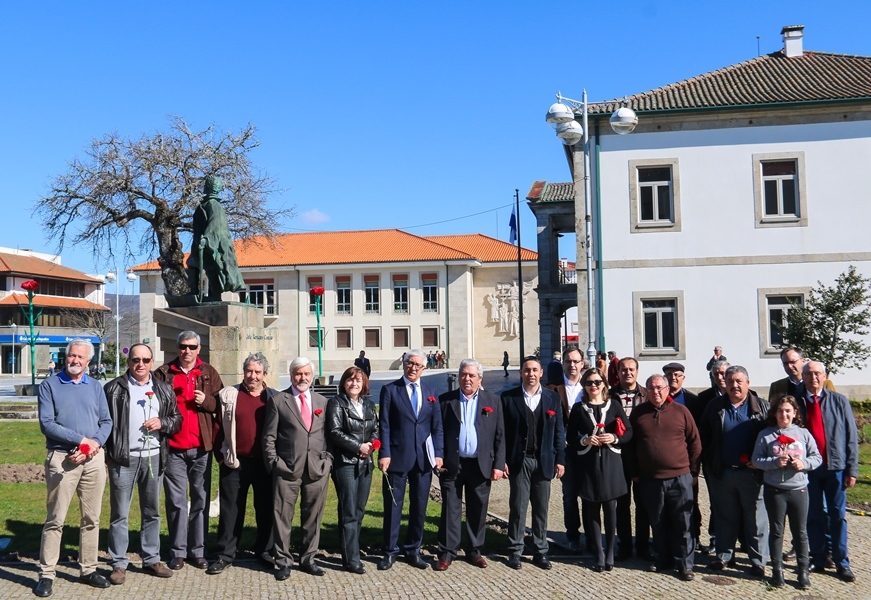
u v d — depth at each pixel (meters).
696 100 23.36
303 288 63.34
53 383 6.80
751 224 22.91
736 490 7.46
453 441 7.70
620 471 7.59
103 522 9.20
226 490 7.53
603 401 7.73
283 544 7.27
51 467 6.72
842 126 22.55
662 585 7.09
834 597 6.79
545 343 39.25
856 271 22.33
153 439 7.21
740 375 7.52
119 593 6.73
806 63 26.41
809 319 19.84
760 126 22.91
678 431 7.53
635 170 23.41
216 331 15.43
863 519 9.52
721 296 22.97
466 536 8.66
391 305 62.50
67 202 34.50
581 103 17.45
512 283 63.62
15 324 66.00
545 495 7.67
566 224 42.31
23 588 6.80
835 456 7.39
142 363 7.23
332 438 7.42
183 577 7.23
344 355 62.72
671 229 23.22
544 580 7.23
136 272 64.12
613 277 23.42
